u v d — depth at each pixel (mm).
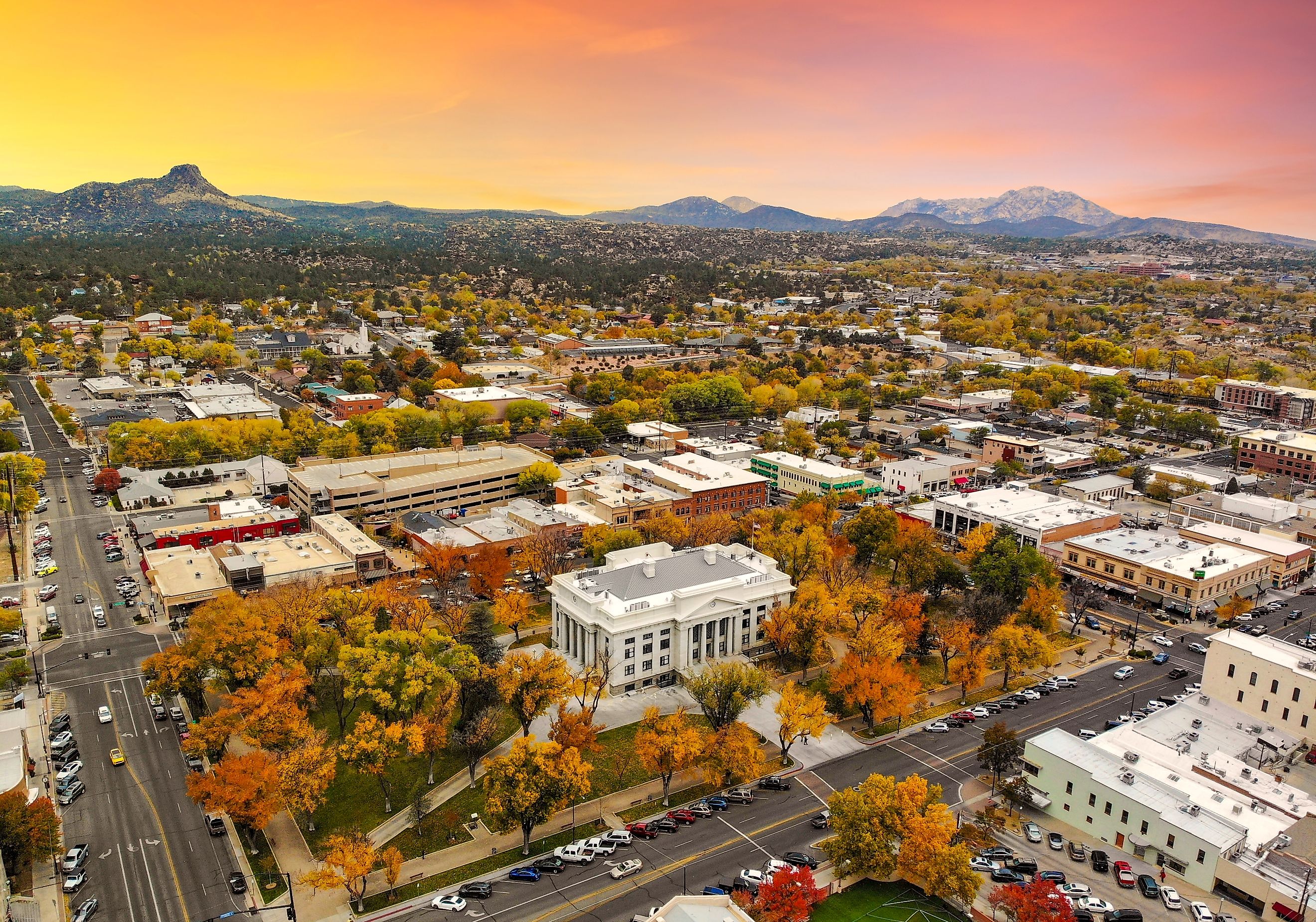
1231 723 148750
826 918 107750
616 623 161625
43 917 105312
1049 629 188625
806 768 142000
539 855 119125
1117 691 169375
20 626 174500
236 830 123062
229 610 156375
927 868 108062
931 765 142875
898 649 167125
